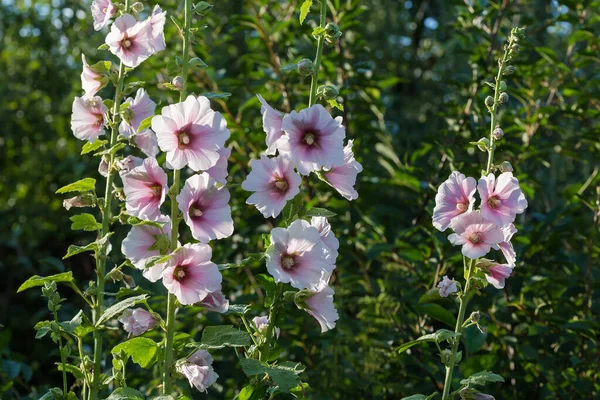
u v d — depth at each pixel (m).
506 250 2.04
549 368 2.71
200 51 3.12
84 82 2.12
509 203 1.99
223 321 2.84
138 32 2.02
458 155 3.01
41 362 4.67
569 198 2.97
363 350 2.81
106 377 2.12
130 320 2.04
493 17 3.19
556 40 4.73
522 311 2.78
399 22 6.00
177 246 1.95
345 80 3.23
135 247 1.93
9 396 2.95
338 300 2.89
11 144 6.25
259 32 3.13
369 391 2.84
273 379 1.89
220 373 3.03
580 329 2.63
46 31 5.86
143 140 2.13
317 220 1.98
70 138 6.12
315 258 1.91
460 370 2.58
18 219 5.85
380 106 3.31
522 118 3.27
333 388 2.74
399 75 5.60
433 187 2.91
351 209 3.06
